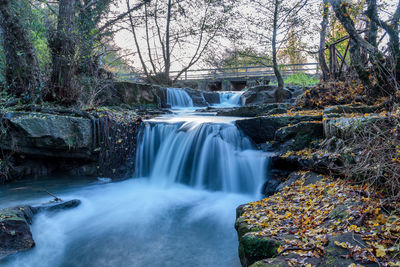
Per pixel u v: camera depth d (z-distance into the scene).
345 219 3.03
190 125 8.16
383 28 6.57
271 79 21.67
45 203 5.25
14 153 6.80
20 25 7.78
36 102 8.20
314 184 4.80
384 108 6.30
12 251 3.87
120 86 11.73
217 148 7.50
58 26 8.59
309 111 8.38
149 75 18.83
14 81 7.95
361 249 2.33
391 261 2.14
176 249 4.24
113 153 7.80
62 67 8.59
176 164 7.96
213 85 24.61
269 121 7.13
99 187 6.94
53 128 6.80
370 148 3.68
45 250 4.20
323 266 2.27
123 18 14.21
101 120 7.71
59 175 7.53
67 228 4.93
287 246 2.73
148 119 9.27
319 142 5.85
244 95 15.86
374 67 6.54
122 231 4.85
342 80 9.53
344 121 5.00
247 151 7.14
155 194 6.85
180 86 23.34
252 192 6.60
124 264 3.88
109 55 13.52
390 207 3.06
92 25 10.97
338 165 4.62
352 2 6.79
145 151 8.20
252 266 2.52
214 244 4.38
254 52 15.31
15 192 6.00
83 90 9.93
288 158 5.97
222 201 6.34
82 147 7.32
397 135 3.63
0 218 4.02
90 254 4.12
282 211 3.95
